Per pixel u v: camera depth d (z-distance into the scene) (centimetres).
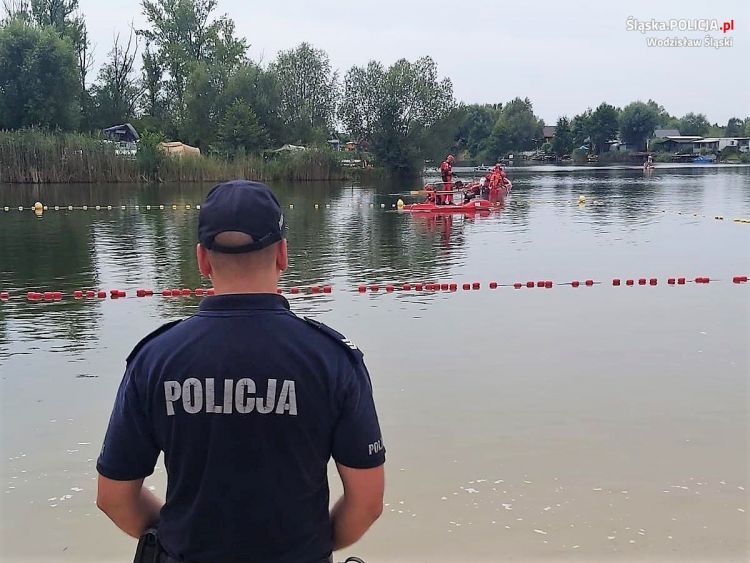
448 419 608
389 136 6028
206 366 197
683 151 10769
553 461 527
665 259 1504
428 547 415
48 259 1523
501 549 412
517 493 479
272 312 203
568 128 10950
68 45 5281
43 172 4097
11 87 5103
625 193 3703
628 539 422
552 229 2123
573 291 1181
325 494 213
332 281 1274
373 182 5231
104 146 4309
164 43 6850
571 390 679
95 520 451
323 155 5288
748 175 5825
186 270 1378
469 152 11838
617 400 652
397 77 6047
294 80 6500
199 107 5997
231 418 196
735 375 723
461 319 977
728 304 1072
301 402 197
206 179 4616
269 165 5084
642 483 493
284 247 216
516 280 1273
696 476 503
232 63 6619
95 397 664
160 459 522
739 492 479
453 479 499
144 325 947
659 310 1032
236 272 205
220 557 203
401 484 491
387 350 818
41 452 547
